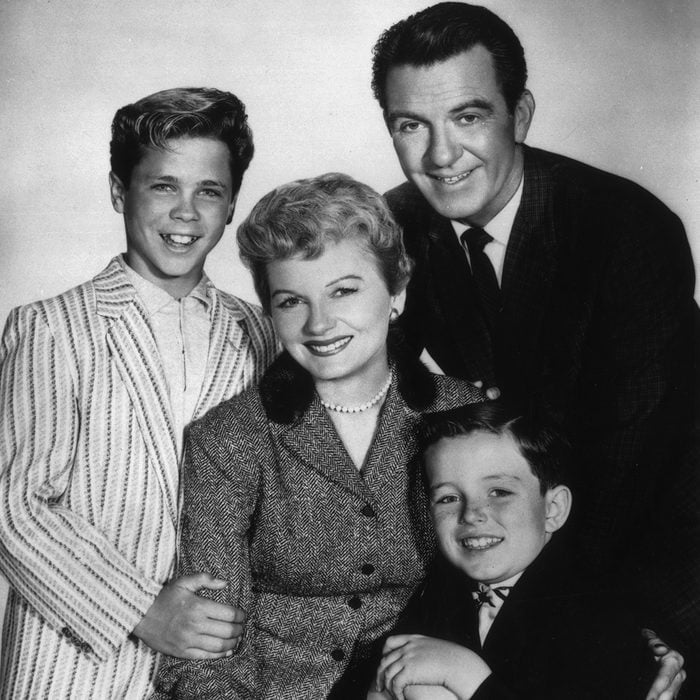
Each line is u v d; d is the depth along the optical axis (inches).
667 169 95.3
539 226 78.9
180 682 64.7
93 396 70.7
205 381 73.4
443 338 85.7
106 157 96.3
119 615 67.2
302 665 65.6
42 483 68.6
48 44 95.7
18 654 69.6
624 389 76.4
